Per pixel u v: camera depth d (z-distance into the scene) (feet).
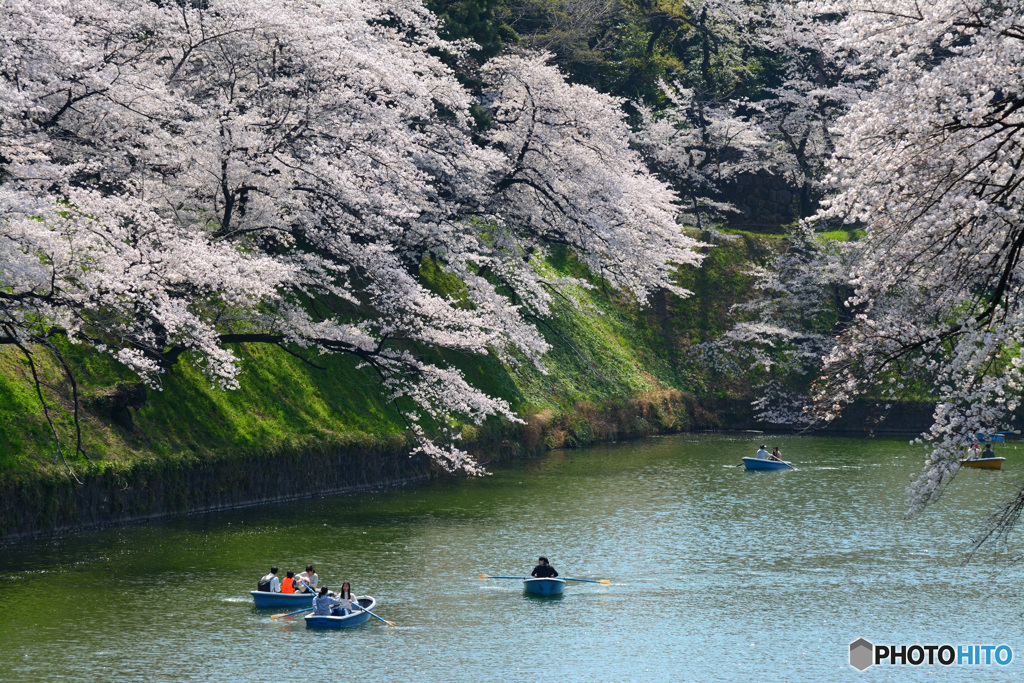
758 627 126.21
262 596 128.06
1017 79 81.71
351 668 108.37
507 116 250.78
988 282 85.35
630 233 256.73
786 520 191.72
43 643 111.24
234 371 157.07
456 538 170.71
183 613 124.36
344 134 179.32
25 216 131.75
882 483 235.20
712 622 128.26
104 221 139.64
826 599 139.13
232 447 183.73
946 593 142.31
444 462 191.52
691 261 286.25
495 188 245.65
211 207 176.76
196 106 162.81
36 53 141.69
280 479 192.03
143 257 146.00
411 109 200.23
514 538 172.55
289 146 176.14
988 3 83.46
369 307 242.17
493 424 258.16
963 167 82.28
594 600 137.59
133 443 168.96
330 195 177.06
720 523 188.55
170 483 170.81
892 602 137.80
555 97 242.58
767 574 152.05
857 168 86.89
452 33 265.13
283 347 216.54
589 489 221.87
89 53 152.35
